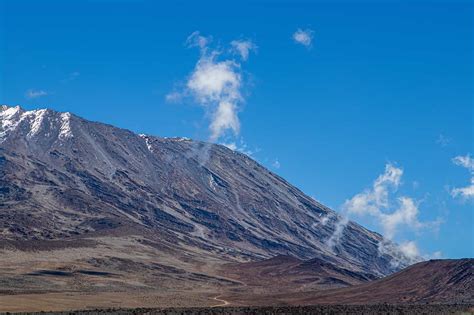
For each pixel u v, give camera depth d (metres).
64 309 171.75
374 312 146.38
